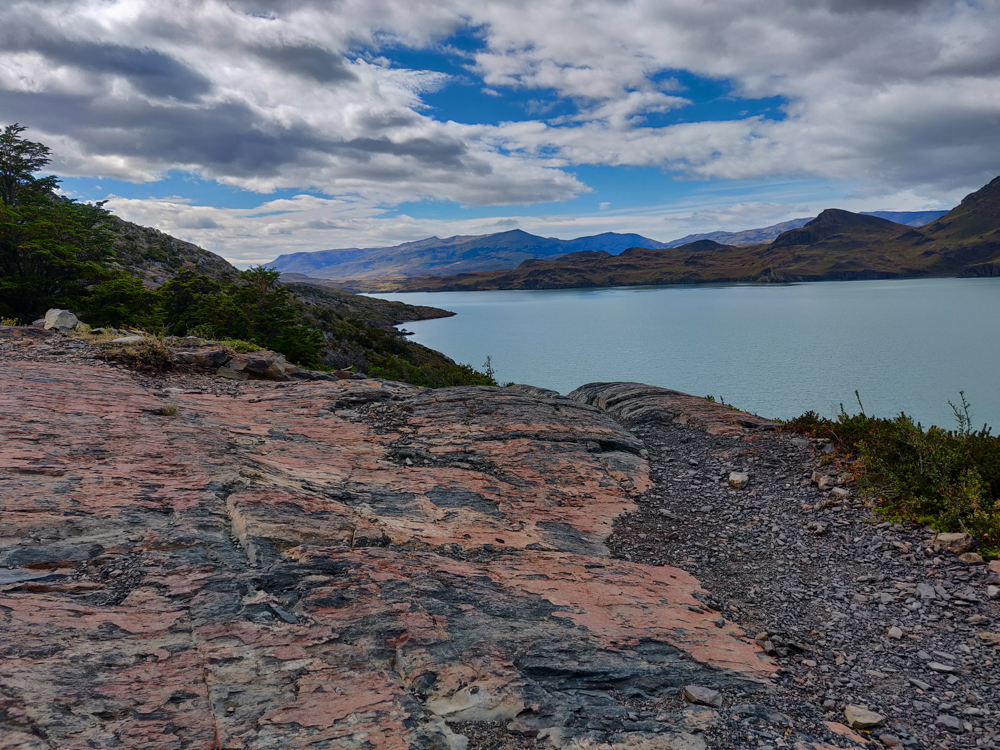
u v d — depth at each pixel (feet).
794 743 15.89
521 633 19.49
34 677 12.54
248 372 60.39
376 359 278.87
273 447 36.94
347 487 32.17
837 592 27.32
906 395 238.68
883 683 20.08
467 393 57.98
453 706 15.29
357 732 13.35
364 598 19.48
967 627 23.57
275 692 14.25
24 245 110.42
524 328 649.61
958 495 31.81
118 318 125.80
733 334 515.09
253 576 19.35
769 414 206.59
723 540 33.99
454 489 35.27
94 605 16.25
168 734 12.13
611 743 14.80
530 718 15.34
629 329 597.52
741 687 18.78
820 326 557.74
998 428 184.24
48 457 25.73
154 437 31.68
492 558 26.89
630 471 44.80
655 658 19.65
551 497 37.45
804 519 35.83
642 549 32.40
